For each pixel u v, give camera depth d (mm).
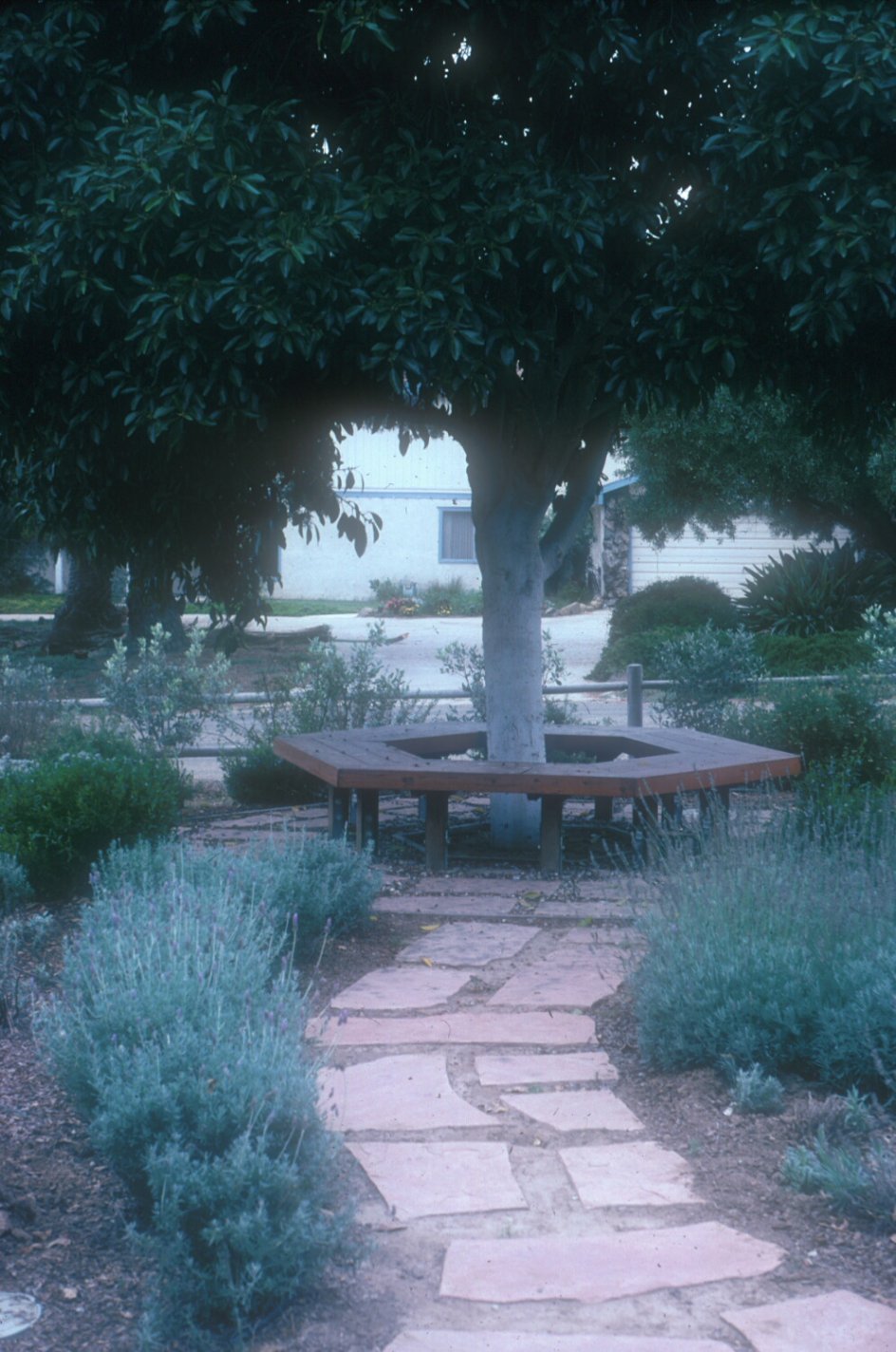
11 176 5906
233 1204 2820
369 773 6906
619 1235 3131
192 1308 2711
